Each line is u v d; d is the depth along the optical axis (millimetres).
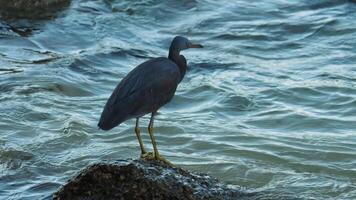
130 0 22391
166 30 21031
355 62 18688
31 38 19547
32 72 17203
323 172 12938
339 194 12086
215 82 17344
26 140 13867
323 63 18656
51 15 21000
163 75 11414
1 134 14016
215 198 10703
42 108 15312
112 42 19906
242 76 17797
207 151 13820
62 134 14195
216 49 19734
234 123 15281
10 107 15180
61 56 18531
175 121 15141
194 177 10773
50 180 12328
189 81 17453
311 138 14469
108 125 10906
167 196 10148
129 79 11281
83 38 19984
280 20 21484
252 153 13703
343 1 22391
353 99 16453
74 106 15695
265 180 12531
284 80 17531
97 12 21625
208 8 22375
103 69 18047
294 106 16234
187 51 19469
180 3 22453
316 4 22422
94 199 10172
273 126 15250
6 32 19734
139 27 21078
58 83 16703
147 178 10180
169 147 13984
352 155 13664
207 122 15250
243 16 21891
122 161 10477
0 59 18016
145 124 14867
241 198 11516
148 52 19469
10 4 20891
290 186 12289
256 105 16234
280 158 13492
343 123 15367
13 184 12180
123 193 10109
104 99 16281
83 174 10281
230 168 12938
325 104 16312
